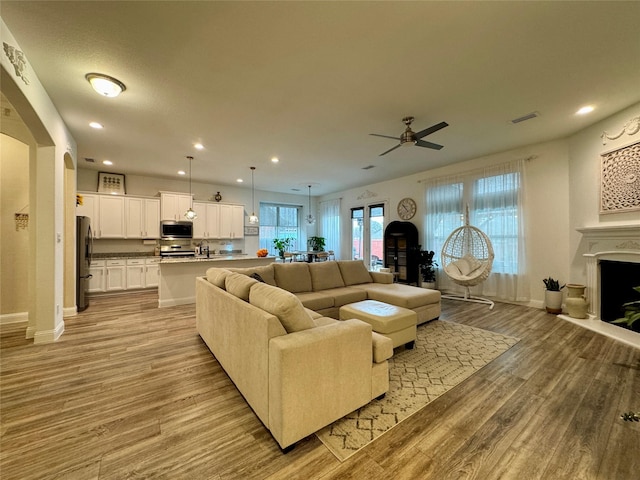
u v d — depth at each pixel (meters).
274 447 1.54
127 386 2.17
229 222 7.38
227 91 2.79
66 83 2.62
